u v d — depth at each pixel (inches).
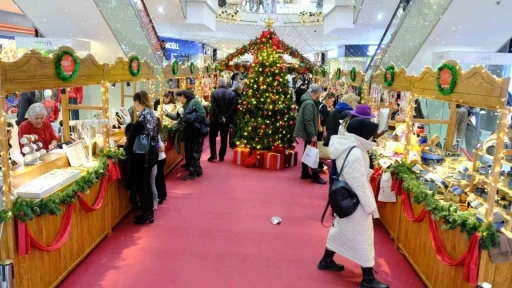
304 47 830.5
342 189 128.4
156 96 328.5
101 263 146.8
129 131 180.4
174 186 247.0
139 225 184.1
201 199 223.6
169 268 144.6
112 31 291.9
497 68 288.7
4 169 104.6
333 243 138.6
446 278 122.0
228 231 180.1
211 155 317.7
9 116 310.7
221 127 311.3
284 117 300.7
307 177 271.6
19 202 108.2
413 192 143.6
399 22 325.7
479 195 128.3
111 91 336.5
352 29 485.4
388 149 197.5
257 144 301.1
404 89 178.9
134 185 182.2
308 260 154.3
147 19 376.8
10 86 103.7
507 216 110.6
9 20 400.8
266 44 301.0
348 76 343.6
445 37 270.5
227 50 1093.8
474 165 139.7
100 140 177.9
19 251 105.5
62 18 280.2
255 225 188.2
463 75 120.0
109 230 171.2
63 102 179.5
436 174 149.6
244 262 151.0
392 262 155.6
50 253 123.5
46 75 119.3
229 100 307.0
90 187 144.7
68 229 129.5
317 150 253.0
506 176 121.4
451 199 133.6
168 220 191.0
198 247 162.7
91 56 150.8
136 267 144.5
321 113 313.0
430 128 264.7
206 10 512.7
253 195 233.5
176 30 577.3
